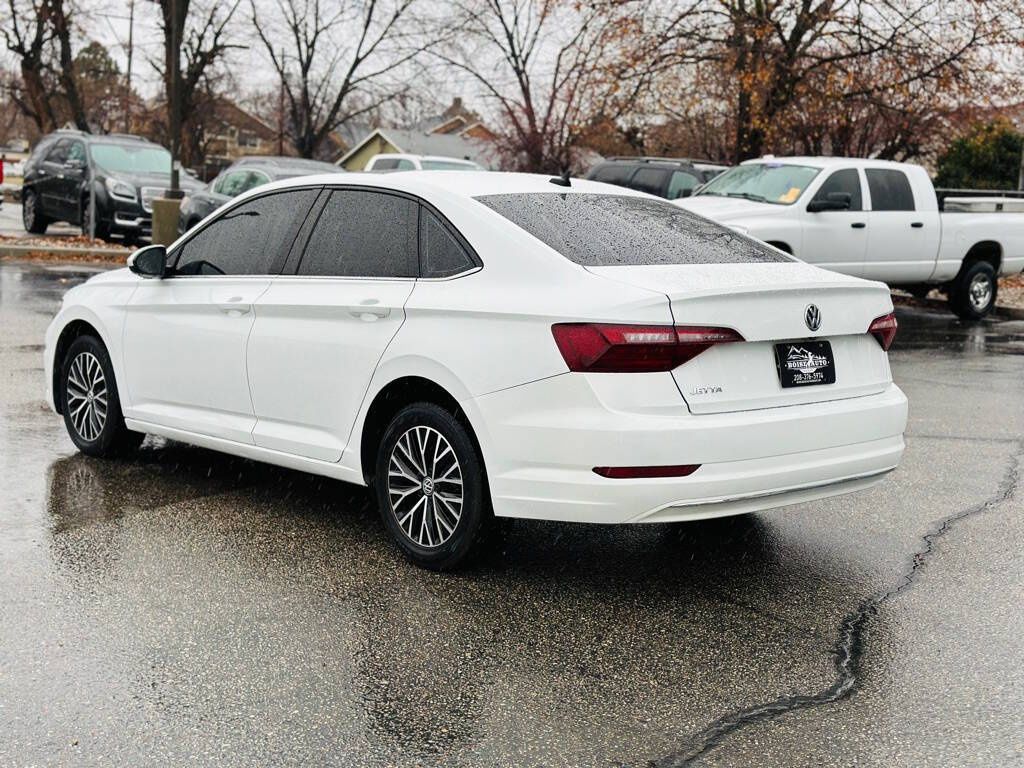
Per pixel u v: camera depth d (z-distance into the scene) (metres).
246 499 6.21
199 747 3.46
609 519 4.51
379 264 5.35
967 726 3.69
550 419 4.55
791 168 14.40
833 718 3.74
